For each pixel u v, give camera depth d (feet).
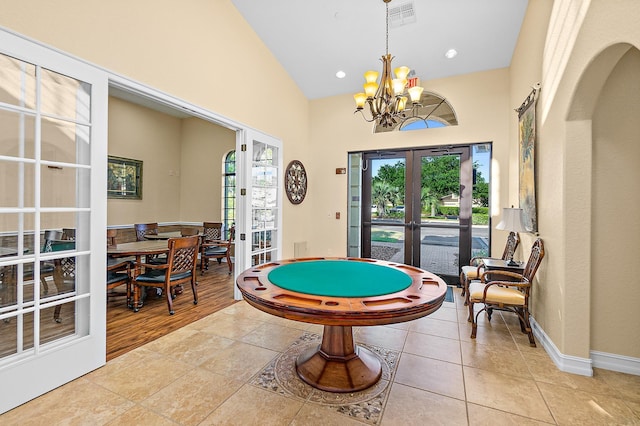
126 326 9.99
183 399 6.19
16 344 6.14
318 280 7.21
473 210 14.85
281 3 11.75
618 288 7.27
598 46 5.89
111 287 11.01
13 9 5.83
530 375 7.17
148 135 21.34
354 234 17.48
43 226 6.48
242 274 7.77
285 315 5.54
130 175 20.15
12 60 5.95
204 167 23.26
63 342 6.77
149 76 8.66
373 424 5.51
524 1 10.69
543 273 8.95
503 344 8.82
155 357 7.92
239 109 12.36
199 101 10.44
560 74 7.72
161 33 9.05
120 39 7.85
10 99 5.97
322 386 6.53
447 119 15.28
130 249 11.94
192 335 9.31
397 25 12.27
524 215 10.70
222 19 11.47
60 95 6.68
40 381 6.26
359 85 16.39
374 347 8.61
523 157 11.02
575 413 5.82
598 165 7.36
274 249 14.84
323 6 11.74
